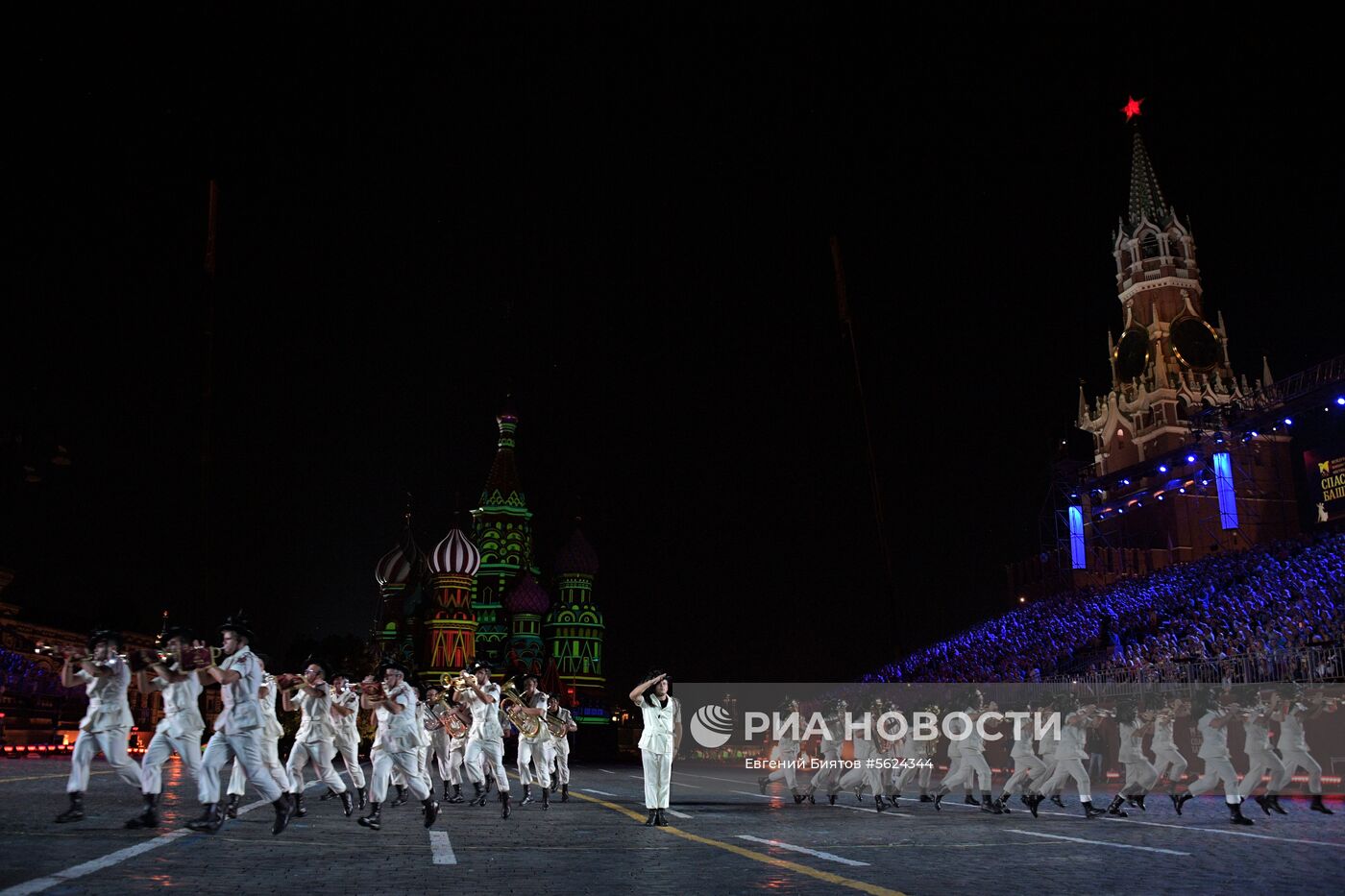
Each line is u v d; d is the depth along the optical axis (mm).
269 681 13625
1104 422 90562
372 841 11203
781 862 9734
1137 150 96000
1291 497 72625
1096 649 46562
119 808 14023
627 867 9242
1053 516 73000
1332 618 32812
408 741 12938
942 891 7887
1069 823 15172
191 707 11781
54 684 56875
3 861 8398
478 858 9836
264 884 7703
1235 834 13250
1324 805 17781
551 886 7941
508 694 18219
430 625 97000
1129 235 93625
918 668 59406
